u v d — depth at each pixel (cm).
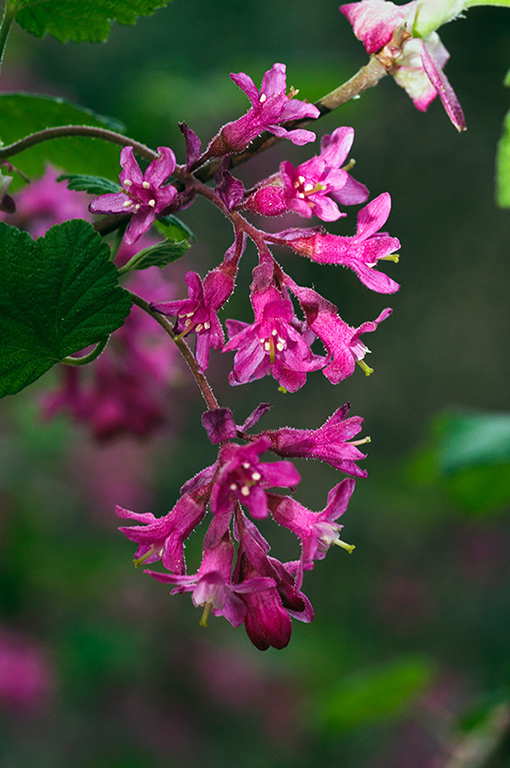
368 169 1174
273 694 918
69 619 867
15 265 174
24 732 824
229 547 163
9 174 259
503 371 1180
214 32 1011
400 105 1155
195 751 873
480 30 1106
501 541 1137
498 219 1171
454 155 1163
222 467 154
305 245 170
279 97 171
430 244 1187
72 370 357
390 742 911
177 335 168
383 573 1120
